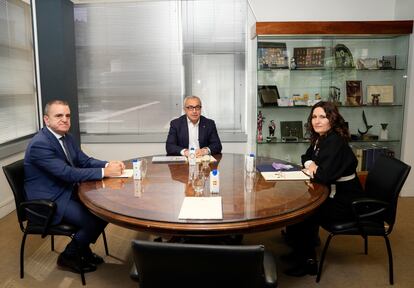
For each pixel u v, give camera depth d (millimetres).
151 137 4305
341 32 3643
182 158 2910
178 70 4281
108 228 3188
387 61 3984
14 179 2225
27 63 3945
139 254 1141
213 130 3359
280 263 2541
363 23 3633
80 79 4309
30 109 4016
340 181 2365
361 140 4098
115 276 2379
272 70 3949
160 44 4238
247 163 2453
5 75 3541
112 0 4148
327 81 4035
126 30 4215
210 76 4301
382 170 2322
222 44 4223
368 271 2441
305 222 2361
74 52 4180
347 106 4039
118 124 4383
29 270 2461
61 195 2314
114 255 2676
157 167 2594
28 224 2268
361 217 2168
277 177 2260
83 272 2283
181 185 2098
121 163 2461
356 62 3977
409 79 3854
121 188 2051
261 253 1088
